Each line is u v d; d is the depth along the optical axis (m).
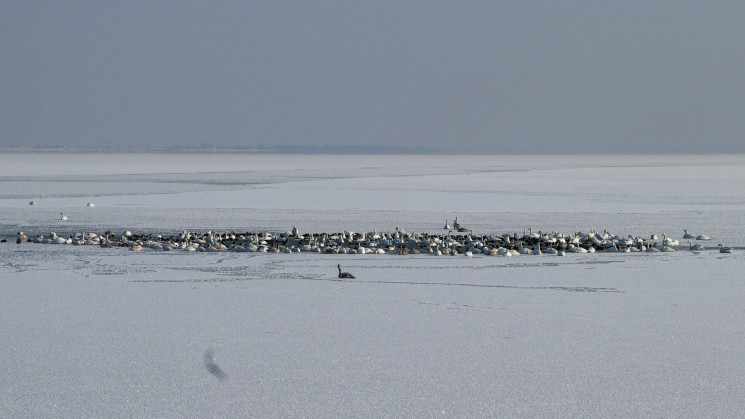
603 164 171.25
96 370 12.33
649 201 52.00
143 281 20.58
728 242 29.36
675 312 16.53
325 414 10.40
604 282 20.41
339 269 21.44
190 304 17.39
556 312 16.55
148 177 90.69
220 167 137.50
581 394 11.17
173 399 10.98
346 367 12.48
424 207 47.25
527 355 13.16
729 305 17.28
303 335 14.52
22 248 27.70
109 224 36.78
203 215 41.59
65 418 10.24
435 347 13.66
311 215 41.69
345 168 134.00
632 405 10.72
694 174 105.00
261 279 20.92
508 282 20.44
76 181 80.06
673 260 24.56
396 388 11.46
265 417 10.28
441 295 18.53
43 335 14.52
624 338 14.27
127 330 14.91
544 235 30.58
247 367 12.49
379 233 32.84
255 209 45.66
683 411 10.48
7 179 84.06
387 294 18.66
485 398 11.01
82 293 18.75
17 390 11.37
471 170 124.12
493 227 35.66
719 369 12.34
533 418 10.24
